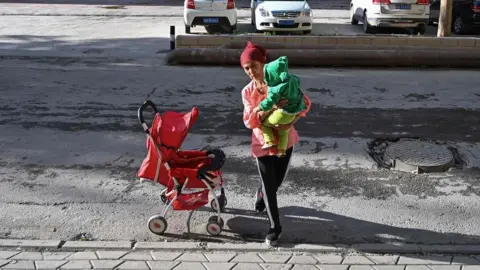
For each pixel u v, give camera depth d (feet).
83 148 21.93
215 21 55.06
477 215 16.90
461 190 18.60
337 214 16.92
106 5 81.92
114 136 23.27
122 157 21.15
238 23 64.49
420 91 30.68
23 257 14.16
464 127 24.63
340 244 15.08
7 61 37.96
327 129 24.39
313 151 21.91
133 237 15.49
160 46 46.37
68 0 88.69
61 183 18.86
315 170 20.13
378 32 56.70
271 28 53.72
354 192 18.44
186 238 15.42
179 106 27.45
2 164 20.26
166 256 14.32
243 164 20.68
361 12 58.75
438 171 20.03
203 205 16.07
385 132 24.03
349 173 19.90
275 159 14.73
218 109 27.12
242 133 23.90
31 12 72.43
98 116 25.72
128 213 16.88
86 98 28.53
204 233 15.71
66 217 16.58
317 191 18.48
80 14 71.00
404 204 17.60
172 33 43.16
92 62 38.17
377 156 21.53
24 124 24.44
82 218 16.55
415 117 26.04
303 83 32.30
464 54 36.58
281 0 56.13
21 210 16.94
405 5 53.98
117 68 35.94
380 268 13.74
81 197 17.88
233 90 30.60
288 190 18.49
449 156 21.01
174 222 16.29
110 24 62.08
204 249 14.74
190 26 55.62
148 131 15.05
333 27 61.41
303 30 54.13
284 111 13.47
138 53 42.70
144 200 17.76
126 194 18.16
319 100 28.84
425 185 18.95
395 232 15.87
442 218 16.71
